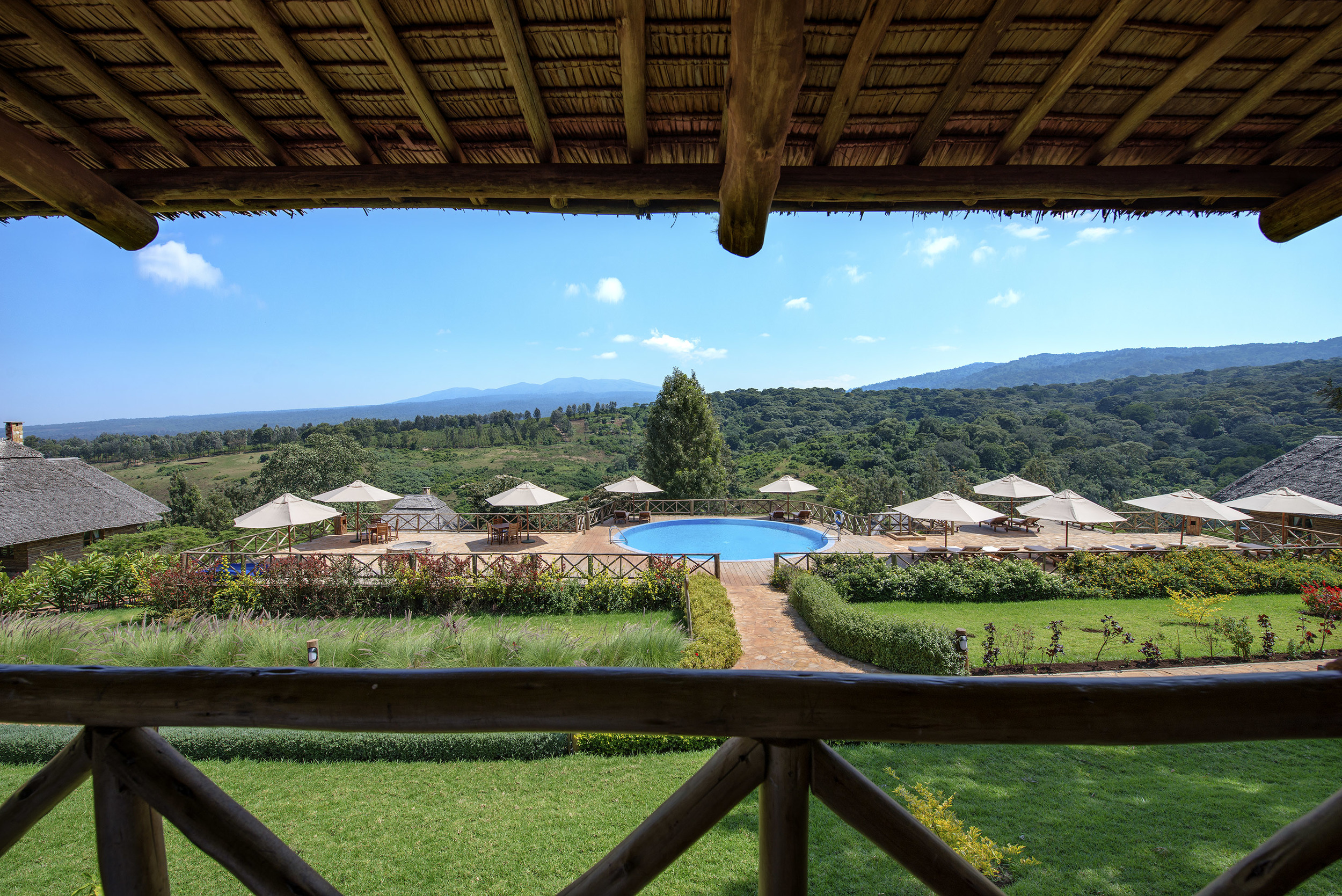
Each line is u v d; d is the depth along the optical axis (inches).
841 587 497.4
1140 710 48.2
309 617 478.0
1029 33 81.4
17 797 52.0
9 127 80.8
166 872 55.9
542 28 80.5
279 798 229.6
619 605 489.7
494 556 595.8
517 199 104.2
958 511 598.2
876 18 76.2
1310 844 48.4
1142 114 92.7
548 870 185.9
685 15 78.0
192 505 1768.0
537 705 49.6
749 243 81.8
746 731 48.3
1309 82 88.3
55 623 382.0
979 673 347.6
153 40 79.0
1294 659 353.4
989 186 100.7
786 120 65.8
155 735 54.0
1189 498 623.2
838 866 181.0
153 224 105.0
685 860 186.7
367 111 94.7
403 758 261.0
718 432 1136.2
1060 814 203.9
